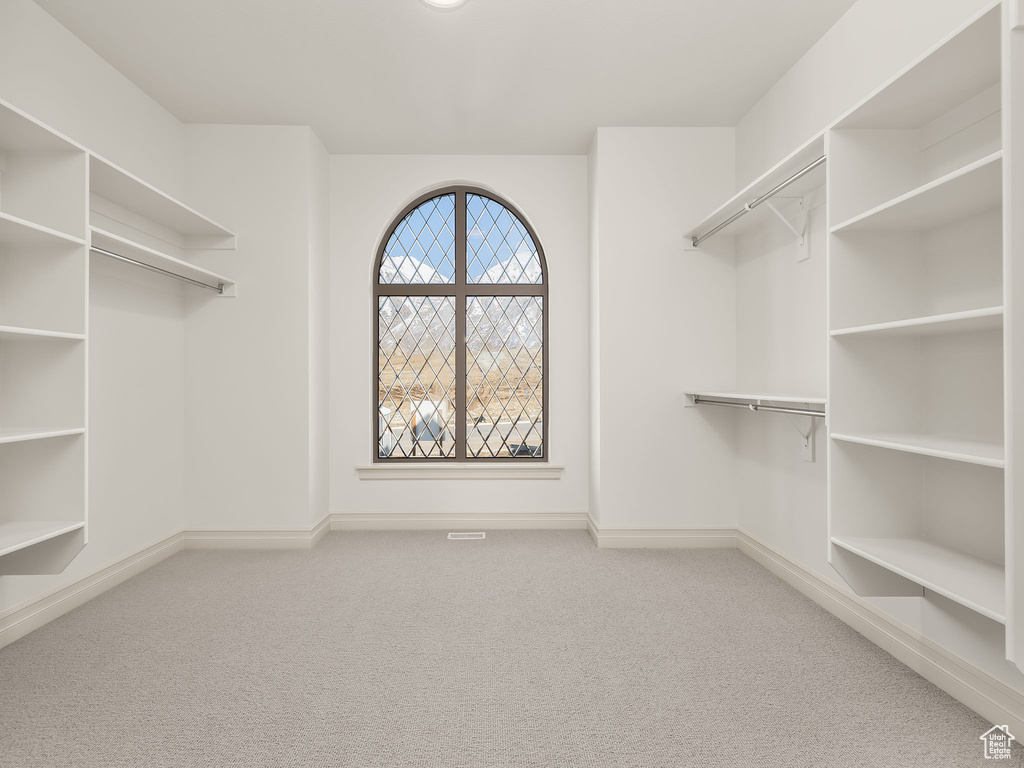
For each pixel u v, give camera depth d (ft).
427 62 9.68
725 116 11.76
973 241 5.81
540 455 13.99
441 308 14.01
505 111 11.50
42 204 6.86
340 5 8.14
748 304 11.57
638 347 12.21
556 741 5.40
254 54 9.38
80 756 5.14
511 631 7.88
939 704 6.05
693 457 12.23
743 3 8.16
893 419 6.44
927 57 4.99
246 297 11.99
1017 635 4.22
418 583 9.84
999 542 5.68
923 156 6.38
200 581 9.94
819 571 8.98
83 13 8.24
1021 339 4.19
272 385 12.01
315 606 8.79
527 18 8.50
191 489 12.03
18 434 5.97
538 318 13.99
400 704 6.03
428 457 13.96
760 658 7.07
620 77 10.21
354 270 13.51
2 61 7.47
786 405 9.96
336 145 13.05
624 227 12.21
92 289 9.28
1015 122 4.16
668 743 5.37
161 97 10.81
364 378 13.47
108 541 9.64
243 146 12.01
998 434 5.57
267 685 6.41
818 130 9.02
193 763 5.05
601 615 8.45
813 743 5.37
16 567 6.98
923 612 6.65
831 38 8.70
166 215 10.32
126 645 7.43
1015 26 4.13
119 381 9.95
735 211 10.09
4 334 6.18
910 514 6.56
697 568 10.72
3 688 6.34
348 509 13.51
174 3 8.04
